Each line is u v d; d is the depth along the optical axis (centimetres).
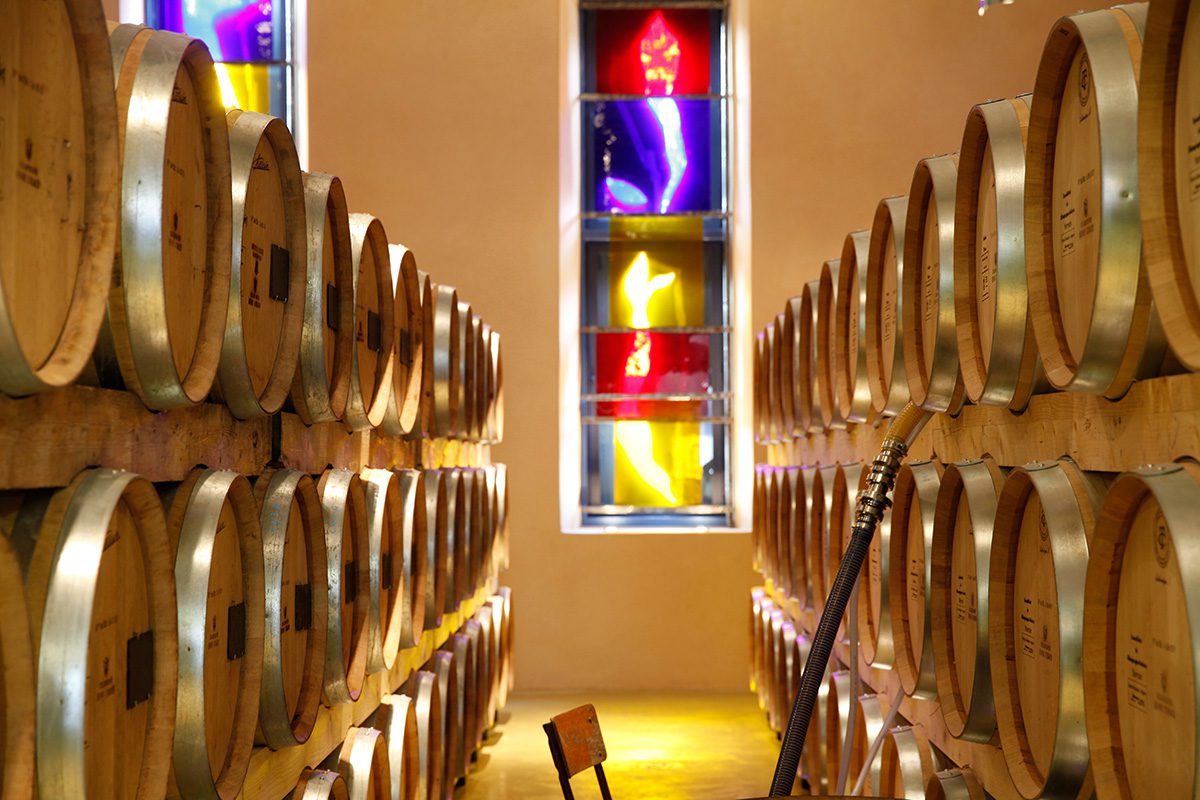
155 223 212
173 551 242
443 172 895
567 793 298
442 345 554
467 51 900
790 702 618
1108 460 229
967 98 885
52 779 175
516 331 891
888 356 416
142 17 908
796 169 887
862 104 888
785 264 884
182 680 238
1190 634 171
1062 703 230
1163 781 192
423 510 479
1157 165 192
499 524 756
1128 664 207
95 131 190
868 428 452
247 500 273
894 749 394
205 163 253
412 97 897
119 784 208
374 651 394
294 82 916
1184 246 188
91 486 189
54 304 180
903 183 887
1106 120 212
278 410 320
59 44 182
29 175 172
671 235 964
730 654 888
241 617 278
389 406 443
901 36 888
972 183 310
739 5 937
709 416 957
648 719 780
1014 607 282
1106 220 210
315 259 336
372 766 399
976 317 309
